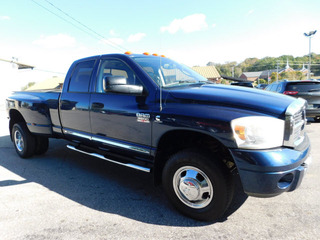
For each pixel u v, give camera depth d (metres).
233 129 2.22
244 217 2.64
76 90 3.80
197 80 3.50
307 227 2.42
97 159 4.85
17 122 4.96
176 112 2.54
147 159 2.97
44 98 4.34
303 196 3.06
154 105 2.76
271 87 9.62
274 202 2.94
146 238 2.32
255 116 2.22
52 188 3.48
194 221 2.60
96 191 3.38
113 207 2.92
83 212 2.81
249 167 2.18
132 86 2.76
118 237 2.34
